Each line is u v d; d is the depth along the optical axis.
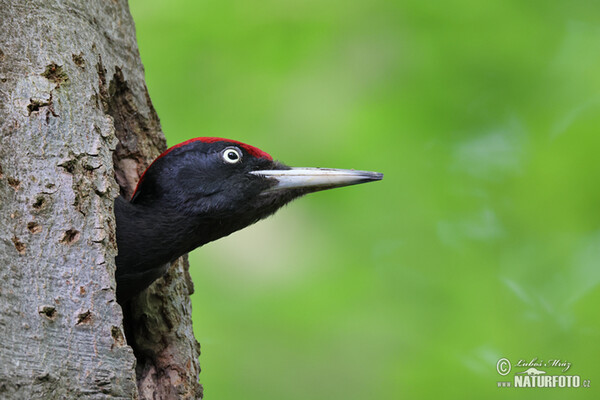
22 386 5.98
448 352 12.38
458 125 12.97
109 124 7.48
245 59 12.89
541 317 12.51
